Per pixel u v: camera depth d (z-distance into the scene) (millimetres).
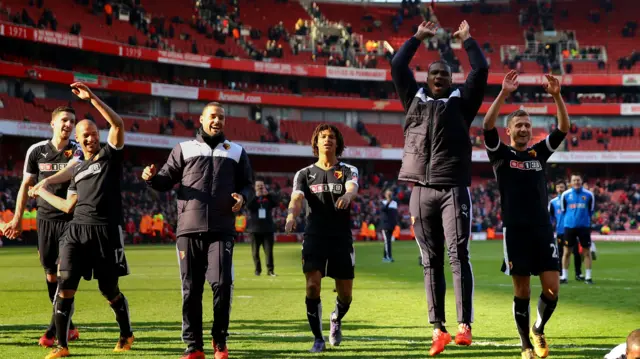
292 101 50938
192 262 6203
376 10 60031
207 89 47656
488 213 47812
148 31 47219
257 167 50844
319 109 53094
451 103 6578
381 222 22312
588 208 14352
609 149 51625
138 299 11062
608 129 53344
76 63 44906
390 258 22297
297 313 9406
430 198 6570
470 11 60094
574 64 54938
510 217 6184
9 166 38750
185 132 46281
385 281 14812
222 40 50812
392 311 9602
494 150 6312
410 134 6680
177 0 52281
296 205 6527
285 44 53344
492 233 45469
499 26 58469
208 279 6133
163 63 48344
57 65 43719
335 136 6668
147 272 17078
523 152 6324
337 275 6609
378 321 8602
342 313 6828
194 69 50156
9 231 7129
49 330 6762
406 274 16844
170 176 6340
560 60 55250
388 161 53719
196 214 6137
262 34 54406
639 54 53969
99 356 6211
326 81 54000
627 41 56438
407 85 6785
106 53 42812
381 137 52781
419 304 10453
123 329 6570
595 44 56375
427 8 59844
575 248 14734
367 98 52781
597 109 53188
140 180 42031
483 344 6875
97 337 7309
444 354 6324
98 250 6445
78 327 8039
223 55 48562
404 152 6746
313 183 6641
